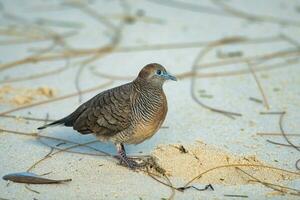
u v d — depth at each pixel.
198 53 17.11
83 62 16.56
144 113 10.54
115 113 10.60
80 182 10.39
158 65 10.75
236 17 19.92
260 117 13.11
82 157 11.36
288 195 9.93
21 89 14.63
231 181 10.38
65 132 12.47
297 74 15.55
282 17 19.83
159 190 10.12
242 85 14.94
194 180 10.40
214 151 11.12
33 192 10.01
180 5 21.22
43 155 11.39
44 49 17.55
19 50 17.45
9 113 13.28
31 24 19.59
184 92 14.59
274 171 10.70
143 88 10.66
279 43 17.69
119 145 11.06
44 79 15.38
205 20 19.69
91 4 21.66
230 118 13.07
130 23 19.59
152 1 21.77
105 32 18.84
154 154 10.95
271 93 14.41
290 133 12.30
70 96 14.32
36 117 13.13
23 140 12.02
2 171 10.70
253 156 11.15
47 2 21.98
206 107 13.66
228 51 17.19
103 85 14.98
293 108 13.53
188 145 11.52
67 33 18.81
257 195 9.95
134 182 10.41
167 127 12.65
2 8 21.22
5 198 9.77
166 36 18.41
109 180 10.48
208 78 15.43
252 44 17.66
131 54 17.11
